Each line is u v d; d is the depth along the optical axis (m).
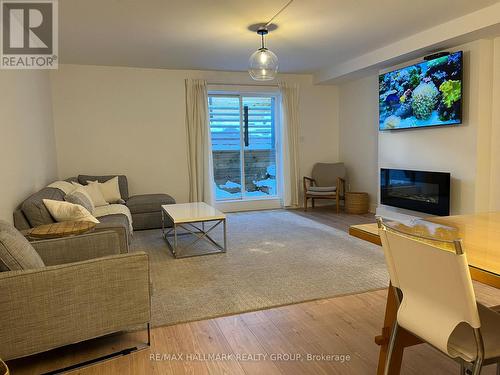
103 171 5.79
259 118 6.80
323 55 5.32
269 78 3.82
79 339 1.86
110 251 2.37
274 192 7.04
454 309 1.16
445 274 1.14
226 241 4.19
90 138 5.68
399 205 5.21
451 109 4.22
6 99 3.10
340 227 5.04
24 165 3.58
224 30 4.06
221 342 2.15
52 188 3.80
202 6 3.35
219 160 6.61
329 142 7.04
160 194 5.71
